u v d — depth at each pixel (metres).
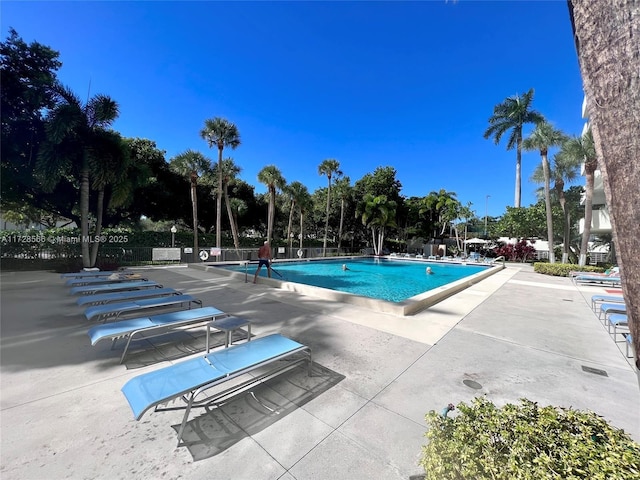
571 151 13.98
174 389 2.00
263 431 2.06
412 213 33.25
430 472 1.31
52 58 11.94
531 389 2.73
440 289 7.41
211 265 14.74
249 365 2.43
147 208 22.95
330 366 3.18
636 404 2.48
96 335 3.16
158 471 1.68
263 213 32.38
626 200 0.99
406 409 2.37
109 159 11.34
